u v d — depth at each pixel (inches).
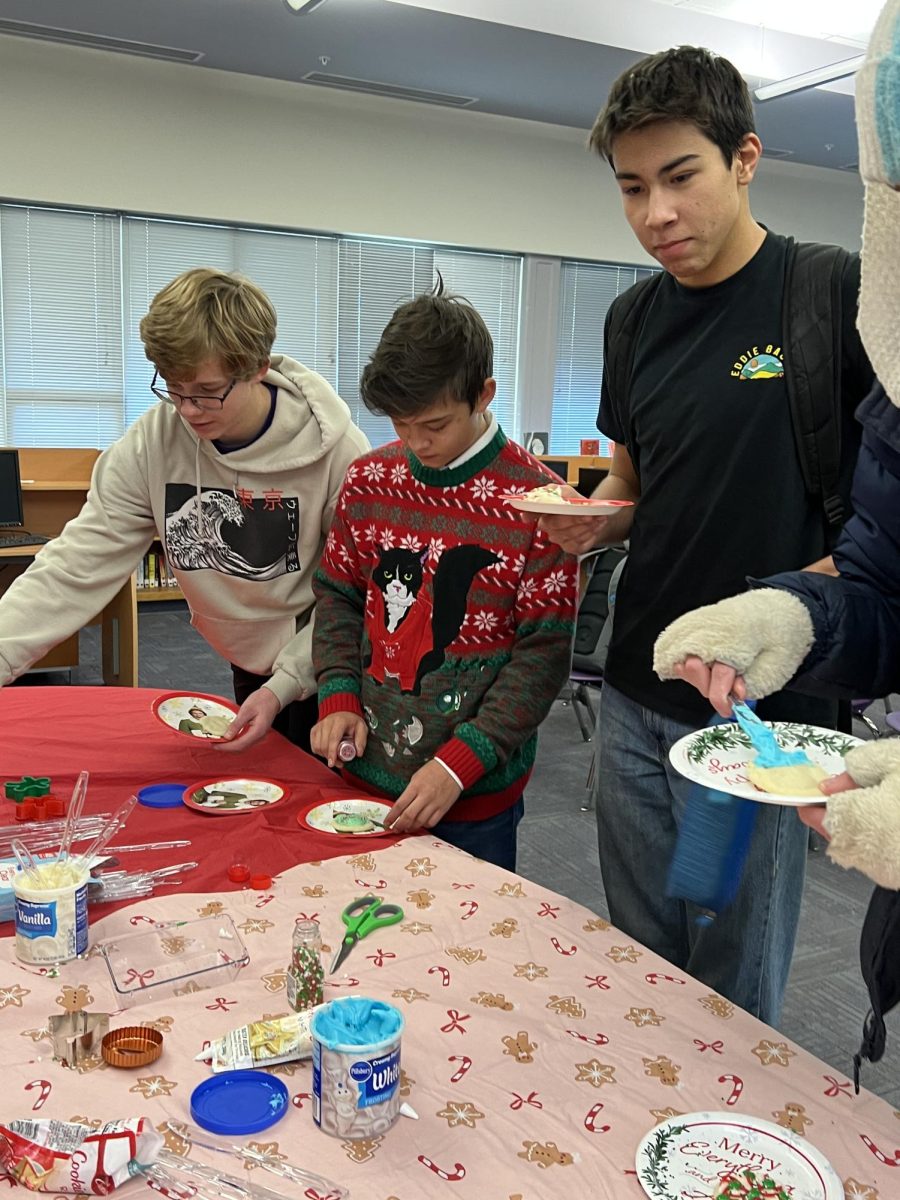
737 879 48.5
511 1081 35.0
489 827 60.7
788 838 54.0
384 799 61.4
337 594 66.6
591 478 172.7
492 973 41.9
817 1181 30.1
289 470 69.9
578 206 309.1
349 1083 31.3
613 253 318.0
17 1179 29.9
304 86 261.9
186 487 71.6
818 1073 35.7
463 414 55.2
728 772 37.0
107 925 45.2
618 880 63.7
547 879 108.2
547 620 57.5
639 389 58.0
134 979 40.1
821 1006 85.6
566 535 52.7
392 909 46.6
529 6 209.3
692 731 56.6
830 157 317.7
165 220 259.9
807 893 106.8
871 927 34.3
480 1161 31.1
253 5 201.9
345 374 291.7
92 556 72.8
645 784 60.9
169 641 219.8
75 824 53.4
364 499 63.0
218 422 65.4
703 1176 30.3
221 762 66.6
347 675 63.8
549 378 319.0
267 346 63.9
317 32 216.4
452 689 59.4
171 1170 30.2
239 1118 32.3
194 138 253.8
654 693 58.3
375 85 256.2
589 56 227.9
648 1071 35.7
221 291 61.4
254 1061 35.0
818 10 226.4
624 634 60.2
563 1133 32.4
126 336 263.0
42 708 77.6
